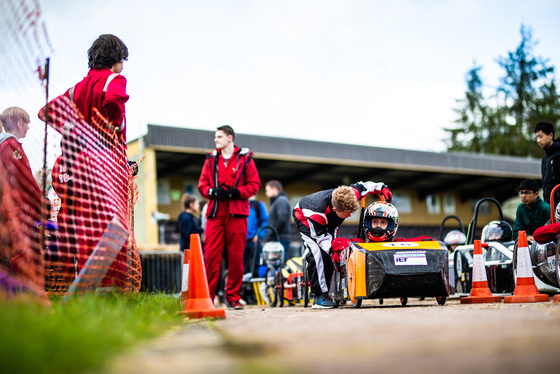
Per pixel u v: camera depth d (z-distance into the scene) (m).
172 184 26.02
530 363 1.98
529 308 4.22
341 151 25.23
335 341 2.59
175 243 24.55
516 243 6.05
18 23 3.50
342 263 5.93
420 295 5.42
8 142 4.59
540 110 51.34
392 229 5.74
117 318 3.15
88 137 4.58
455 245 8.04
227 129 6.82
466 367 1.94
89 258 4.27
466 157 28.48
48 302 3.55
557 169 7.07
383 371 1.90
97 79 4.82
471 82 54.25
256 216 9.84
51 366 1.93
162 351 2.45
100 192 4.56
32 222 4.37
